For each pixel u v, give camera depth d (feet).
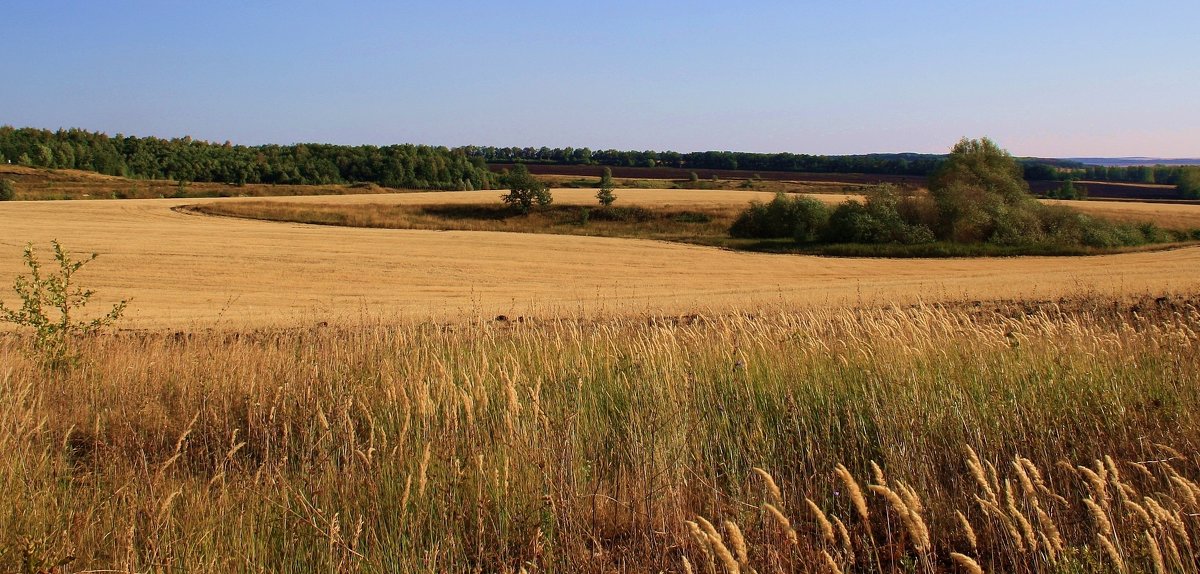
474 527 15.03
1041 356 22.52
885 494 11.92
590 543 14.76
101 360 26.66
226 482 17.39
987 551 14.40
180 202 202.49
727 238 151.53
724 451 18.34
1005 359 22.00
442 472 15.55
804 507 15.93
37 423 19.98
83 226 144.97
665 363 21.86
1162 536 12.40
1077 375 20.72
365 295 81.15
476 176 353.92
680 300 64.85
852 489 12.02
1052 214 150.92
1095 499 14.21
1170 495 14.57
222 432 20.65
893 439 17.60
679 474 16.08
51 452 18.45
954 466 17.03
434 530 14.66
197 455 19.48
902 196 149.18
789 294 69.41
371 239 139.54
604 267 112.16
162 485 16.11
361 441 19.34
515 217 192.24
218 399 22.39
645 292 82.64
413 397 19.43
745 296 69.15
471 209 198.90
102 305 67.15
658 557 13.74
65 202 197.77
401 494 15.39
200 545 13.76
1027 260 123.54
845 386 21.03
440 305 69.92
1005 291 63.67
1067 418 18.81
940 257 129.29
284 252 116.06
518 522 14.75
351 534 14.42
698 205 200.34
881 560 14.14
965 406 18.99
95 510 15.15
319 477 16.25
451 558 13.67
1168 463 16.52
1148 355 22.89
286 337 36.42
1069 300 53.36
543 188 197.88
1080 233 144.25
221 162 343.67
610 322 40.47
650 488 15.26
